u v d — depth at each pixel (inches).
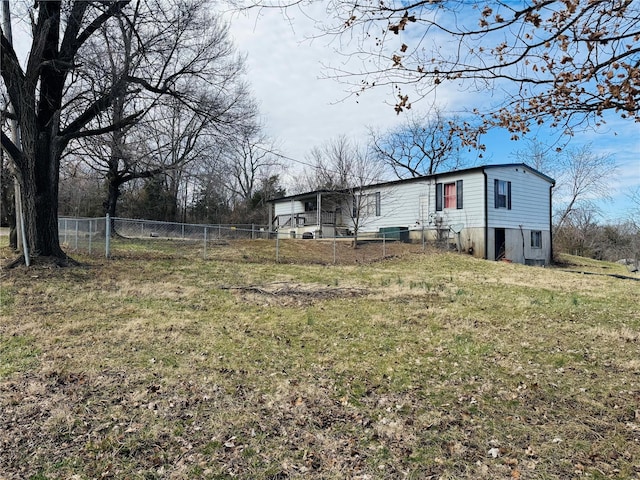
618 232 1253.1
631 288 424.5
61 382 154.2
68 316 245.1
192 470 105.9
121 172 746.8
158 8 411.5
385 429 128.1
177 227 1031.6
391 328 242.8
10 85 366.0
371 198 909.8
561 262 883.4
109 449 113.8
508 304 315.9
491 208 725.3
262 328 237.1
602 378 169.9
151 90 448.5
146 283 358.3
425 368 179.8
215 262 508.1
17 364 169.3
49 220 404.8
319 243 762.8
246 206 1541.6
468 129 150.6
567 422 133.3
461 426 130.5
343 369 177.2
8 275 347.3
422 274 496.7
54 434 119.8
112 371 166.1
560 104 125.0
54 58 380.2
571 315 282.0
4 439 116.3
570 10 100.0
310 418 134.7
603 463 110.6
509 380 167.5
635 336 229.9
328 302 311.6
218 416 133.8
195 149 743.7
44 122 398.9
